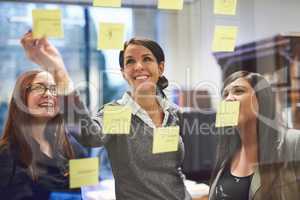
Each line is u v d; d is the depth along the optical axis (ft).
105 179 3.02
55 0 2.88
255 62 3.53
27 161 2.86
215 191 3.35
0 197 2.80
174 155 3.21
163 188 3.16
